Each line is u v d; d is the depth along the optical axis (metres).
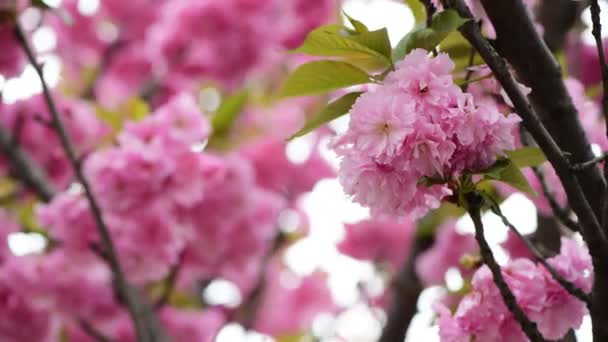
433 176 1.39
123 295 1.88
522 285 1.47
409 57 1.39
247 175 2.13
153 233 2.02
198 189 2.02
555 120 1.46
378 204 1.40
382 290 2.74
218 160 2.08
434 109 1.38
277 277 3.23
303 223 2.93
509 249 1.88
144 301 2.09
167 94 2.89
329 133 3.04
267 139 2.89
